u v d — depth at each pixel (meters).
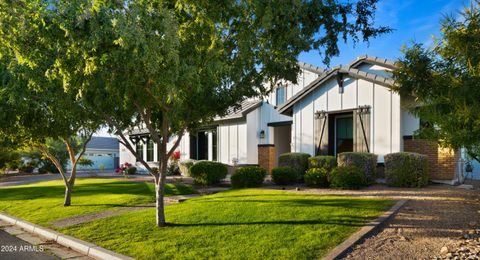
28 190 15.98
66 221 9.05
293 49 7.16
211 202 9.77
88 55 5.35
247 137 18.56
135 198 11.87
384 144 12.38
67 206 11.15
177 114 7.05
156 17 5.28
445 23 5.43
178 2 5.99
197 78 5.95
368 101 12.85
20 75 7.36
